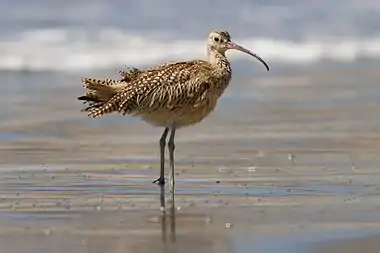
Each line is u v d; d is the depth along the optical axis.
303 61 41.75
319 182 19.95
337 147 24.05
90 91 20.17
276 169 21.36
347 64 40.72
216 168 21.53
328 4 55.12
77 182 20.00
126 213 17.27
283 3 55.06
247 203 18.08
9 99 31.98
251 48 44.31
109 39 44.88
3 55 40.84
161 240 15.39
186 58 41.41
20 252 14.67
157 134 26.44
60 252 14.67
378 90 33.69
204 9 52.91
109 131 26.83
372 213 17.23
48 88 34.44
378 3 55.97
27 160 22.41
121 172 21.12
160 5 53.75
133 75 20.19
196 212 17.33
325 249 14.92
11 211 17.38
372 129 26.64
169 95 19.70
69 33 46.00
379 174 20.75
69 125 27.53
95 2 53.94
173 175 19.27
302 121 28.06
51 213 17.25
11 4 52.44
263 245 15.11
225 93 33.34
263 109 30.20
